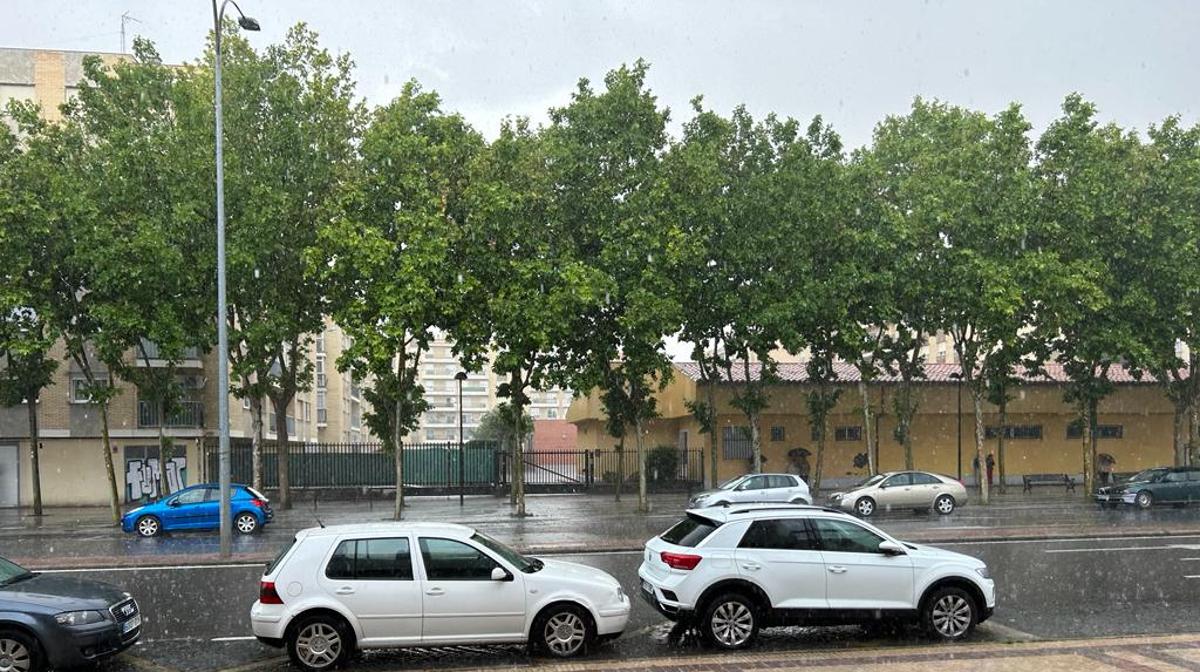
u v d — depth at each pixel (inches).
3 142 1174.3
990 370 1546.5
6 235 1088.2
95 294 1184.8
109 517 1306.6
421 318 1105.4
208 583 650.8
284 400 1387.8
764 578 430.6
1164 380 1552.7
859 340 1328.7
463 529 428.1
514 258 1177.4
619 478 1509.6
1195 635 437.7
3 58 1596.9
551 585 414.0
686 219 1250.0
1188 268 1363.2
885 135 1494.8
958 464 1694.1
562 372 1285.7
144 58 1282.0
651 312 1195.3
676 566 434.9
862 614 434.6
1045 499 1467.8
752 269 1337.4
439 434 5359.3
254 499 1032.8
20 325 1190.9
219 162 835.4
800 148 1325.0
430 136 1176.2
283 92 1214.3
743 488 1141.1
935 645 429.1
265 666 414.0
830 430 1777.8
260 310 1254.3
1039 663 374.6
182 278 1143.0
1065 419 1855.3
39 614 384.8
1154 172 1382.9
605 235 1227.9
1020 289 1290.6
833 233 1339.8
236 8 859.4
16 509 1482.5
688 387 1750.7
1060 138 1375.5
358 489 1576.0
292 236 1245.7
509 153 1184.8
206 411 1592.0
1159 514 1149.7
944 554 454.0
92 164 1181.7
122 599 422.6
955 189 1315.2
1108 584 606.2
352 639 396.8
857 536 446.0
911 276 1357.0
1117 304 1409.9
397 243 1126.4
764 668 373.7
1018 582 614.9
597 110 1262.3
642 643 447.2
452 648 433.4
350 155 1296.8
